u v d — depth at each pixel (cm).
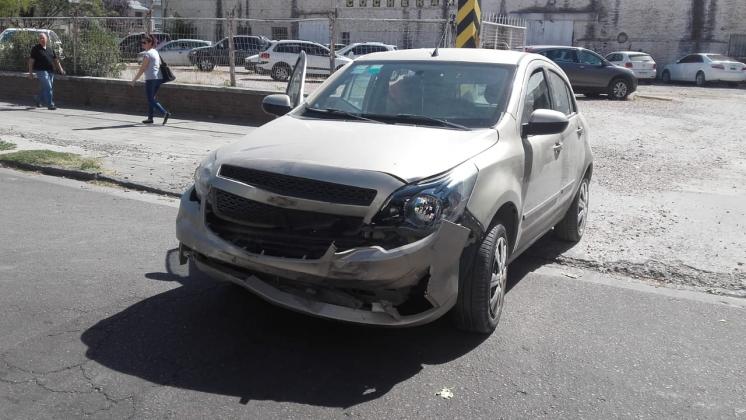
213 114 1526
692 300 527
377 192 371
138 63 1762
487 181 410
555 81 594
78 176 888
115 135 1224
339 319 379
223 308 467
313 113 504
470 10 1230
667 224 732
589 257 619
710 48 3722
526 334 448
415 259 368
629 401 367
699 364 415
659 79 3666
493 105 481
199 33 1614
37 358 385
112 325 434
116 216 709
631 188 904
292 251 379
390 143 415
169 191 815
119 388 356
